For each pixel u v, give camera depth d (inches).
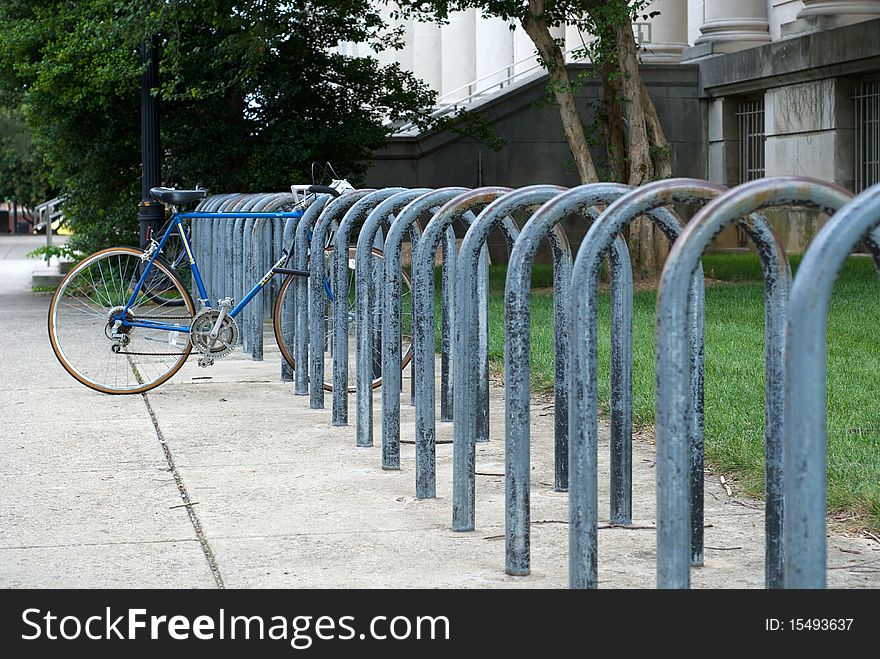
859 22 1065.5
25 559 233.0
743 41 1258.0
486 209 249.6
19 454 331.0
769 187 154.6
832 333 530.6
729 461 296.4
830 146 1109.7
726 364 443.2
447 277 378.3
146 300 448.5
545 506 271.9
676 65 1267.2
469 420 251.3
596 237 192.4
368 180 1210.6
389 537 247.6
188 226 470.9
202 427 371.2
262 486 293.7
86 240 1026.7
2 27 909.2
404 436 359.9
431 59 1790.1
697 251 157.8
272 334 624.1
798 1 1321.4
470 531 252.1
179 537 248.2
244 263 527.8
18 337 609.9
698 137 1277.1
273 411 400.8
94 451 335.3
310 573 222.8
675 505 161.2
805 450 130.9
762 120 1235.9
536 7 861.2
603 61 861.2
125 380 466.0
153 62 773.3
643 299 726.5
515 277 220.2
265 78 903.7
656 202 190.1
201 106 913.5
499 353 502.0
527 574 220.7
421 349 280.1
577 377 195.0
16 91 996.6
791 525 132.2
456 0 892.6
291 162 913.5
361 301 340.8
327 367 494.9
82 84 885.2
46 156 1025.5
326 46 967.6
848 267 893.2
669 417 160.4
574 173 1235.2
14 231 3447.3
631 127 864.9
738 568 223.1
